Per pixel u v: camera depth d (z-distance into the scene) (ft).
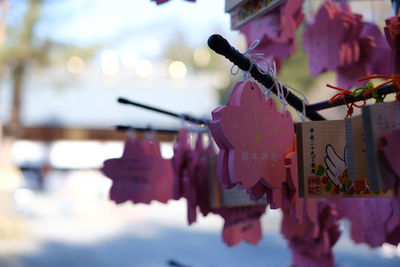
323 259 2.93
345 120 1.69
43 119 24.76
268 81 1.95
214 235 15.06
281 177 1.90
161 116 26.05
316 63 3.21
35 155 28.02
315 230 2.78
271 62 2.91
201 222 18.13
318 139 1.79
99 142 27.12
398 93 1.64
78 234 15.43
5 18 16.20
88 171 26.91
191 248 12.85
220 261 10.85
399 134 1.42
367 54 3.02
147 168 3.44
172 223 17.95
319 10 3.16
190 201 2.71
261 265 10.01
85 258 11.95
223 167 1.73
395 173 1.42
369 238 2.75
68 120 24.80
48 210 20.53
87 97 25.82
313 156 1.79
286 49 2.85
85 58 17.88
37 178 27.32
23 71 17.31
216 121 1.68
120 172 3.59
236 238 2.94
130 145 3.56
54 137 25.44
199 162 2.84
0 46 16.14
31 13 16.28
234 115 1.72
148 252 12.52
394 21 1.73
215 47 1.65
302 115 2.15
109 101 25.95
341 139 1.75
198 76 29.07
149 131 3.65
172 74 21.74
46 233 15.30
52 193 26.18
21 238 14.32
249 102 1.79
